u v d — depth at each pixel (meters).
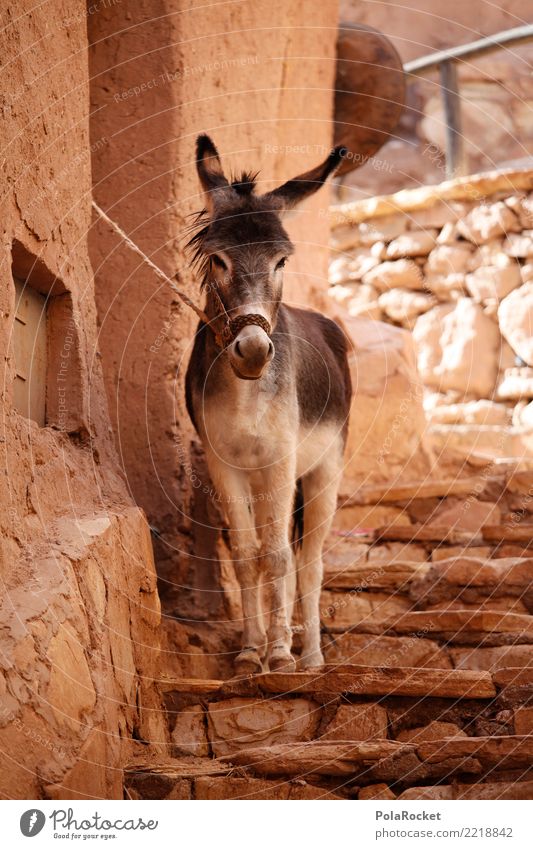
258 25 6.29
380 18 14.72
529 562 5.05
